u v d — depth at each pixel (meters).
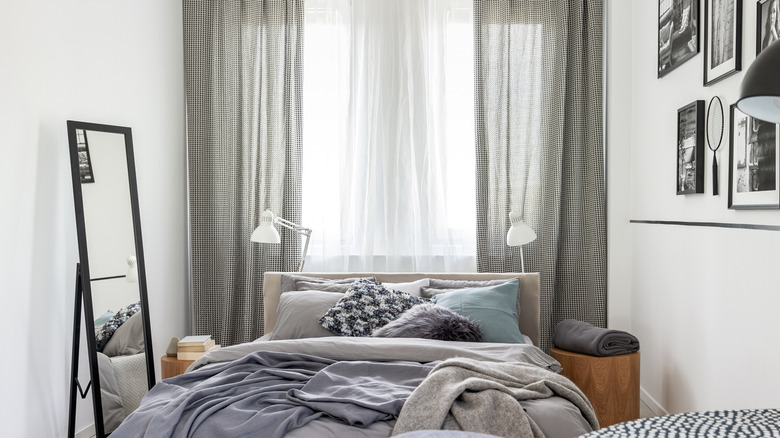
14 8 3.04
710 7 2.98
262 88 4.56
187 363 3.66
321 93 4.59
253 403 2.34
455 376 2.38
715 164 2.95
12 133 3.03
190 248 4.71
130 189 3.79
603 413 3.45
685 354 3.34
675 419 1.58
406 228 4.55
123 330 3.66
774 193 2.38
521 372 2.57
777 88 1.41
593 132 4.46
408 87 4.51
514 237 4.06
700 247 3.13
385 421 2.21
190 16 4.58
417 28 4.51
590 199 4.48
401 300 3.62
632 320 4.33
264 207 4.55
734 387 2.76
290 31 4.54
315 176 4.60
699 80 3.16
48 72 3.28
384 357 2.92
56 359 3.36
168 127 4.46
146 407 2.41
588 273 4.50
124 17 3.94
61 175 3.40
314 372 2.68
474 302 3.60
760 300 2.52
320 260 4.60
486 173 4.51
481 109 4.49
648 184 3.98
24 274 3.12
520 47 4.49
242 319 4.61
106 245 3.57
